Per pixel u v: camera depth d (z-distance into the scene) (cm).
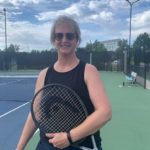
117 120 884
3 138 694
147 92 1580
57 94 214
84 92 214
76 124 211
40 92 221
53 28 228
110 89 1736
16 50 4434
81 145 214
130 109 1072
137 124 834
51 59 4112
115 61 3706
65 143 197
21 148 254
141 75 2262
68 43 222
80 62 224
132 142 668
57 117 213
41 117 219
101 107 200
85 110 209
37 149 229
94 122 195
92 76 214
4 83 2291
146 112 1013
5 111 1045
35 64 4147
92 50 3891
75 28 225
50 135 206
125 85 1950
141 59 3366
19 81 2456
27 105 1179
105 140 684
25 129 253
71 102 212
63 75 222
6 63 4131
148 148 627
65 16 228
